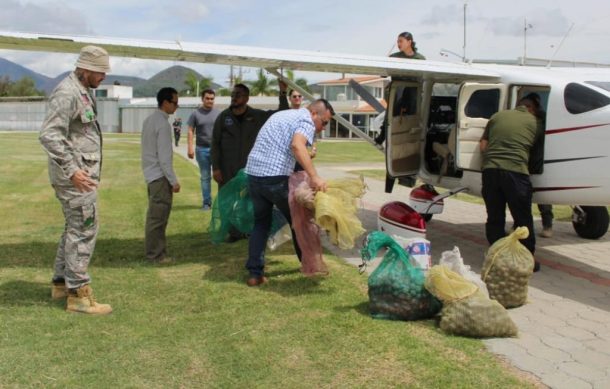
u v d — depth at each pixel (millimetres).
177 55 5949
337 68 6707
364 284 5262
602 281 5691
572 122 5605
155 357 3656
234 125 6820
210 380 3369
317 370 3488
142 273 5594
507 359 3682
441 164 7449
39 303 4645
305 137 4945
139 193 11570
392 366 3535
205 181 9414
